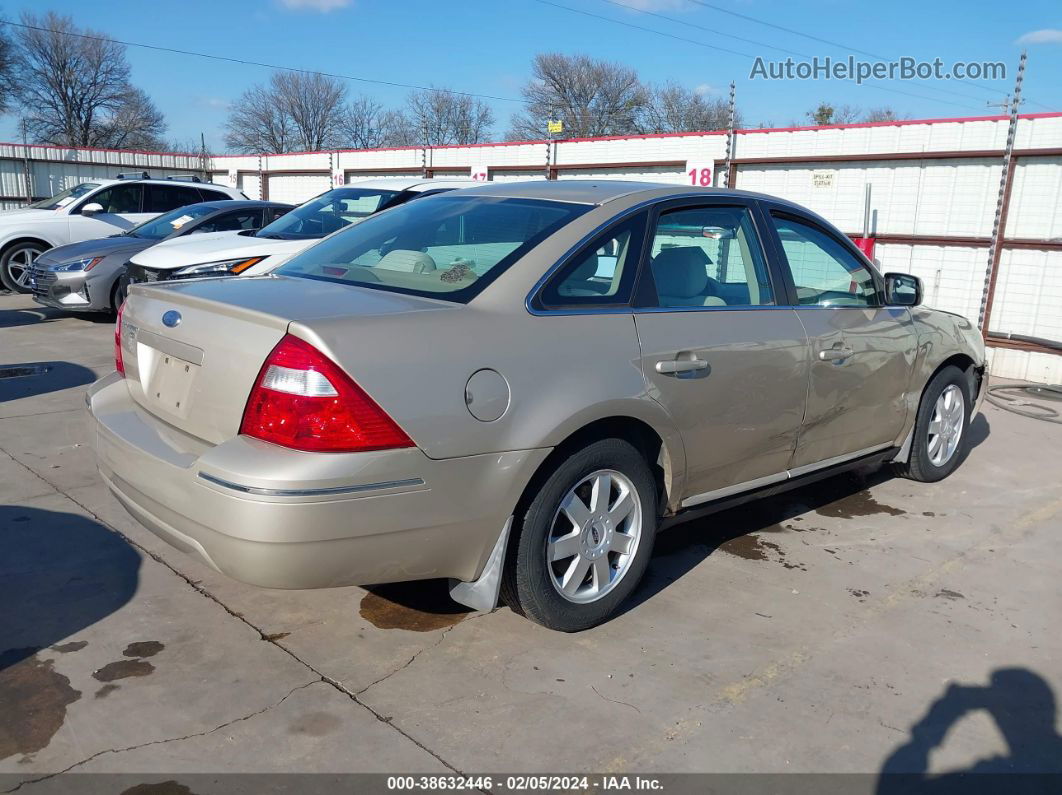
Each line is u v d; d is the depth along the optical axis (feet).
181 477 8.75
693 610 11.66
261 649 10.32
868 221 32.89
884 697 9.71
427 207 12.61
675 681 9.87
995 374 29.89
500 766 8.33
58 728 8.68
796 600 12.07
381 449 8.52
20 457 16.97
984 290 29.94
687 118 159.22
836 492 16.81
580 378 9.91
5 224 40.37
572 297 10.34
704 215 12.21
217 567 8.72
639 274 11.05
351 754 8.43
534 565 10.02
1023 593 12.53
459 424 8.95
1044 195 28.43
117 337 11.46
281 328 8.57
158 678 9.62
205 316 9.39
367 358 8.51
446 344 9.04
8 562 12.34
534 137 175.11
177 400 9.62
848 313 13.92
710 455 11.74
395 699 9.37
